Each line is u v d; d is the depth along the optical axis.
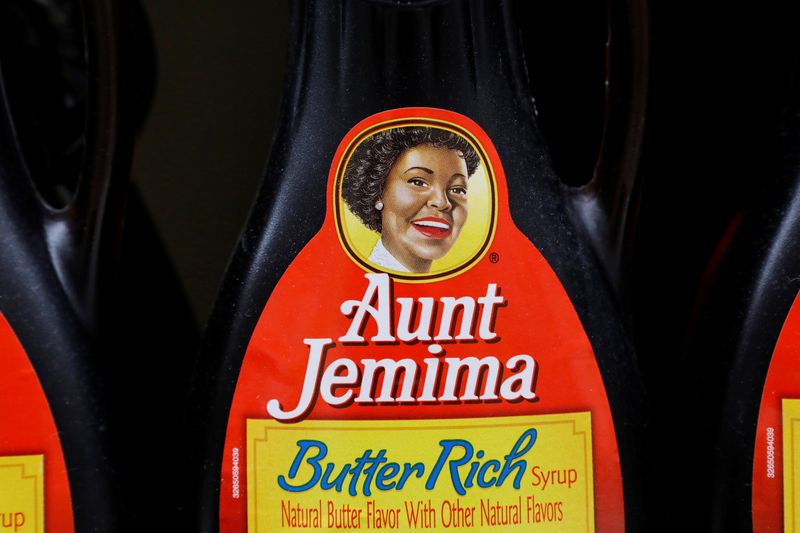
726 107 0.42
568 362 0.38
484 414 0.38
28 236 0.38
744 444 0.38
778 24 0.42
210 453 0.38
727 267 0.39
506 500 0.38
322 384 0.38
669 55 0.42
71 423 0.38
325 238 0.38
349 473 0.38
